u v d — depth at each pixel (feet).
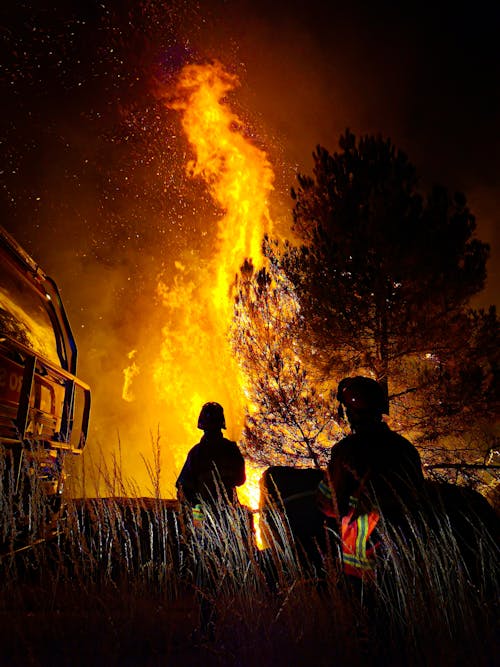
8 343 15.39
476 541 10.37
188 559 12.53
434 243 28.66
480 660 8.51
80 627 9.91
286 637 9.52
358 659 8.80
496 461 28.22
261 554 12.96
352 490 9.39
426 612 8.81
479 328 28.66
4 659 8.93
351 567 9.37
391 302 28.63
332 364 29.43
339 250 29.30
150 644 9.73
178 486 14.12
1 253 17.69
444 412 27.40
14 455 15.57
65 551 13.14
